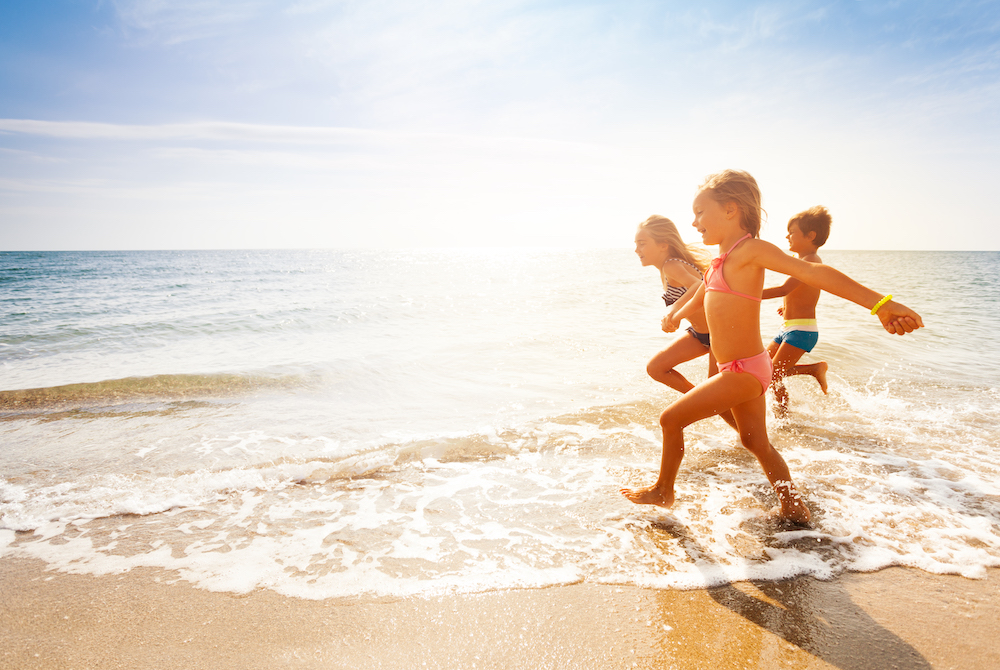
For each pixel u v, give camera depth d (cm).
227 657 185
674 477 267
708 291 270
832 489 306
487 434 402
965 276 2758
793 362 430
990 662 176
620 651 183
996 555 241
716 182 266
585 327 915
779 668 174
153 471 349
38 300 1577
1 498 312
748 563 236
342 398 514
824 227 425
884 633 191
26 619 205
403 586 224
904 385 538
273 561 246
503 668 177
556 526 273
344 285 2058
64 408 493
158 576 235
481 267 3247
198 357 742
